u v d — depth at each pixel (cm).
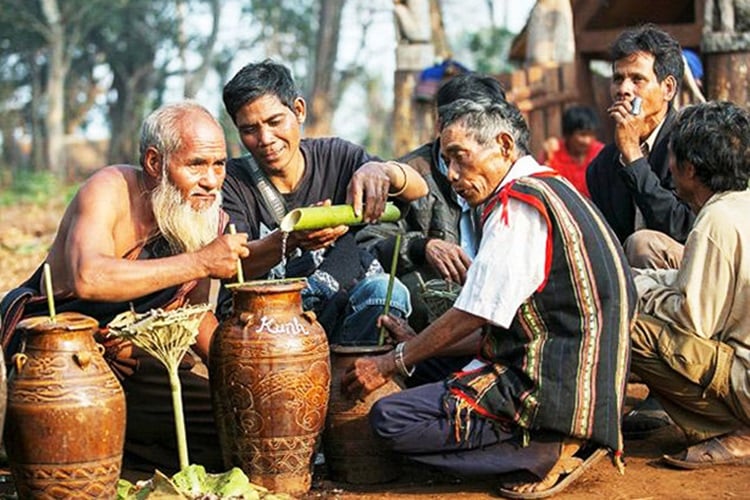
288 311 476
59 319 443
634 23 1233
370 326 550
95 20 4722
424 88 1266
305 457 479
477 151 479
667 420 581
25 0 4656
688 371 503
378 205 521
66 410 429
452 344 477
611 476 505
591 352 465
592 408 464
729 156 501
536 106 1230
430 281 590
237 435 476
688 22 1229
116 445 442
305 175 589
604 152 658
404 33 1316
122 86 5138
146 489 452
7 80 5222
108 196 489
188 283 506
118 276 462
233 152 4478
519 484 479
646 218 612
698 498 474
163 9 5034
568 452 477
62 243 498
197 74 4672
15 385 434
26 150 5953
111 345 503
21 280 1310
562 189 478
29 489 438
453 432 475
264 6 4984
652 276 536
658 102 631
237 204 579
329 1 3834
